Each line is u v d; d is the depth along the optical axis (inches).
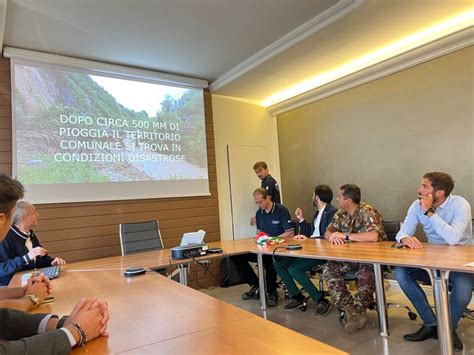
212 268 176.1
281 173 219.0
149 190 165.8
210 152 191.3
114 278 79.9
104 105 157.5
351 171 175.3
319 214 143.2
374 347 91.6
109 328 43.7
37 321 41.3
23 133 136.7
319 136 192.5
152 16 120.6
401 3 116.3
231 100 208.1
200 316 47.0
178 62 162.2
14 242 94.7
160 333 41.2
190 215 177.8
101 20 121.5
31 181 136.7
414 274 97.8
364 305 103.8
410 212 101.3
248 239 145.1
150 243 137.1
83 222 146.6
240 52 155.0
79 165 148.2
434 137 141.3
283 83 189.9
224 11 120.3
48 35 130.0
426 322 92.7
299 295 130.4
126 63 160.4
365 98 168.1
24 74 139.3
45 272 88.7
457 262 66.2
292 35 138.8
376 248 92.7
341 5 118.3
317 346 35.0
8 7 110.8
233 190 201.2
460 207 90.2
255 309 132.2
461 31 127.3
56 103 145.2
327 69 173.6
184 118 181.8
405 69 151.0
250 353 33.8
